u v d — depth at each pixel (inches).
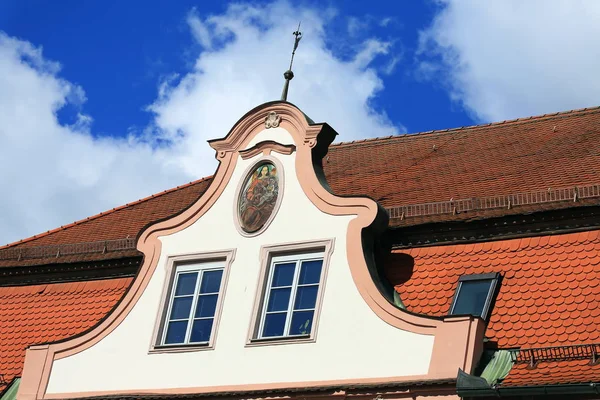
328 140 935.0
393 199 989.2
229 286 912.9
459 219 883.4
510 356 787.4
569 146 995.3
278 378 858.8
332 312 860.0
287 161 932.6
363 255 866.1
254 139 957.2
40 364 959.0
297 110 939.3
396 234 905.5
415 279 871.7
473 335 794.8
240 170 952.3
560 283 813.2
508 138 1076.5
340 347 845.2
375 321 839.7
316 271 888.3
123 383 921.5
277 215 917.8
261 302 895.7
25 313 1048.2
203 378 888.9
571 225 842.8
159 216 1125.7
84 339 953.5
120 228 1123.9
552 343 781.9
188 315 925.8
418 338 816.3
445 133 1151.6
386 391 810.2
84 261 1047.6
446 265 870.4
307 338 860.0
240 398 863.7
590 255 818.8
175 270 948.6
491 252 861.2
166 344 919.7
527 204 871.1
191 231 951.6
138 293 951.0
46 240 1144.8
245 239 924.6
